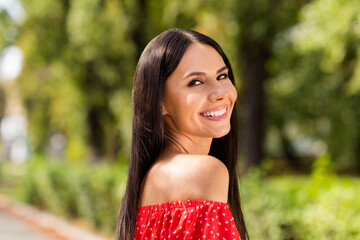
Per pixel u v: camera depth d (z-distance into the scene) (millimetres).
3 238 11992
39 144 29703
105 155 20406
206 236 1288
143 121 1579
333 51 8430
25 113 29094
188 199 1350
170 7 13141
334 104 22094
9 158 56750
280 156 34531
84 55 15805
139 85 1598
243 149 15375
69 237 11797
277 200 5652
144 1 15180
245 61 14016
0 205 18188
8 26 17406
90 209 11852
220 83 1531
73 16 15039
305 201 5672
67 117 23906
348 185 5871
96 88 17250
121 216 1676
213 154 1903
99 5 14844
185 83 1507
